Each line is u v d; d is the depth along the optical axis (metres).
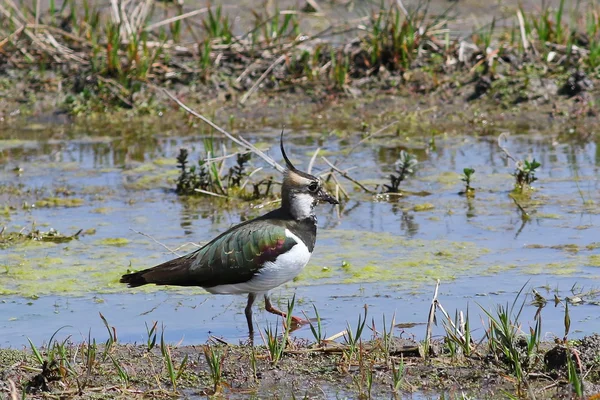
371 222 14.17
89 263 12.71
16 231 13.99
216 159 15.36
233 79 20.73
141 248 13.23
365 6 23.33
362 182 16.08
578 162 16.55
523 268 12.11
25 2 23.39
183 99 20.41
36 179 16.56
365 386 8.94
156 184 16.27
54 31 21.36
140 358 9.68
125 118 20.08
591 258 12.37
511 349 9.11
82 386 8.90
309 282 11.93
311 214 10.59
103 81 20.53
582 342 9.33
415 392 8.80
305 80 20.58
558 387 8.71
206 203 15.30
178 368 9.42
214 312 11.21
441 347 9.73
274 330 10.57
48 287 11.91
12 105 20.36
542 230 13.50
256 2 23.73
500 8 23.20
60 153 18.05
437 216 14.30
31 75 20.78
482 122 19.06
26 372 9.27
